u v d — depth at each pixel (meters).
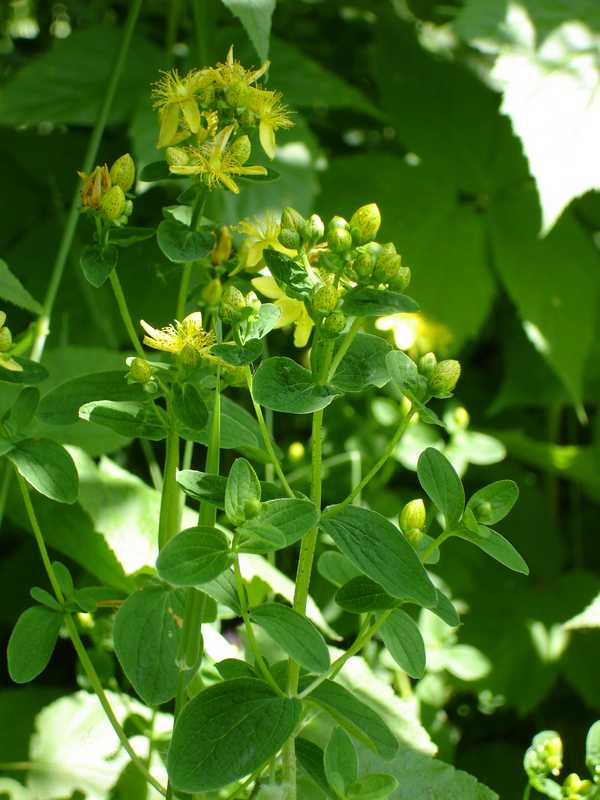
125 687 0.54
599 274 0.74
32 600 0.59
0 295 0.48
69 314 0.64
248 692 0.38
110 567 0.51
